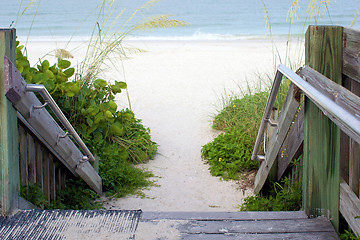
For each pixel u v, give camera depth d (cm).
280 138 381
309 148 287
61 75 484
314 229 271
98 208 427
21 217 279
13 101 288
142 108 774
